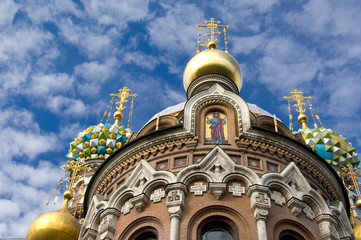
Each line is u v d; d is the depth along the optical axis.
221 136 27.08
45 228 29.84
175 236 21.69
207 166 24.55
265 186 23.33
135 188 25.00
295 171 25.41
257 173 25.08
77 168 43.78
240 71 37.31
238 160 25.73
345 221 25.81
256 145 26.55
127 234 23.41
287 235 22.89
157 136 27.44
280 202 23.50
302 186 24.86
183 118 28.58
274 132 27.02
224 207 22.89
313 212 24.02
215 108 28.61
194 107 28.30
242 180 24.00
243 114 27.78
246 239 21.84
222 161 24.77
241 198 23.31
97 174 29.47
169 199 23.16
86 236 24.95
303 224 23.08
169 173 24.58
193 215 22.70
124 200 25.03
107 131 57.03
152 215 23.33
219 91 29.14
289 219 23.00
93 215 26.22
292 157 27.02
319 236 23.30
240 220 22.56
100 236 24.02
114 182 27.84
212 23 45.03
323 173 28.06
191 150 26.33
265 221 22.11
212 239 22.34
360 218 47.09
